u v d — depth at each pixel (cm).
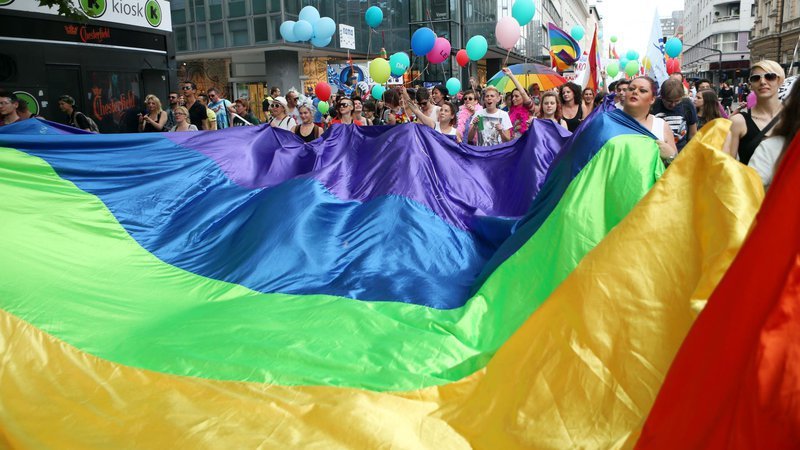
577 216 370
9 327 341
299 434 268
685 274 261
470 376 313
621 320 261
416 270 498
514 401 269
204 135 598
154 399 301
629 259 271
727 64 7000
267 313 398
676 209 275
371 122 1164
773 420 149
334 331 371
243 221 523
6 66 1076
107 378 320
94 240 441
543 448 245
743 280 174
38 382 316
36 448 268
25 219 415
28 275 380
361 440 263
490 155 661
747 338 168
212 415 284
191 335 361
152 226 491
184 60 3073
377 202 566
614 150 375
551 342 277
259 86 3069
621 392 247
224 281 455
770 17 5556
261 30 2612
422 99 895
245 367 323
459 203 604
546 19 5284
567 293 282
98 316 376
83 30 1205
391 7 3234
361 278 468
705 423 174
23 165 450
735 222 246
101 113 1259
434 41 986
